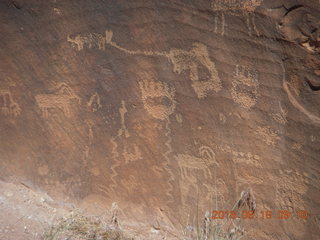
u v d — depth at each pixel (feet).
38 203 8.84
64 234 8.05
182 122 8.11
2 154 9.09
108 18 7.87
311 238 7.66
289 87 7.18
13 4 8.22
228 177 8.09
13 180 9.10
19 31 8.34
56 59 8.34
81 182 8.93
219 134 7.91
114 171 8.75
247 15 7.11
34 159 9.00
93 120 8.56
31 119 8.82
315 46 6.81
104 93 8.34
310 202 7.54
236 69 7.46
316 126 7.15
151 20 7.68
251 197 8.02
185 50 7.67
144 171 8.61
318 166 7.30
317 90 7.00
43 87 8.55
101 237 8.20
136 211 8.79
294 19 6.84
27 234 7.79
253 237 8.15
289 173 7.59
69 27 8.09
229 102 7.68
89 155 8.77
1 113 8.91
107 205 8.89
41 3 8.08
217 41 7.43
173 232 8.60
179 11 7.48
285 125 7.39
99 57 8.15
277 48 7.07
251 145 7.73
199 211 8.45
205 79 7.72
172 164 8.41
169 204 8.63
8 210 8.42
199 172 8.30
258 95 7.43
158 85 8.03
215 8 7.27
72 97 8.50
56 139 8.82
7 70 8.61
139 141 8.46
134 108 8.29
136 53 7.96
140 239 8.45
